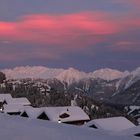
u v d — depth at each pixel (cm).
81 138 393
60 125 486
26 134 430
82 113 4994
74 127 465
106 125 3522
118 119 3759
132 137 393
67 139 395
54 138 403
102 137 393
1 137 423
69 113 4809
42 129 451
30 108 4841
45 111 4581
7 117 567
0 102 6812
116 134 418
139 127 2241
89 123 3566
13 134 432
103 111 7300
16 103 6700
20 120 531
